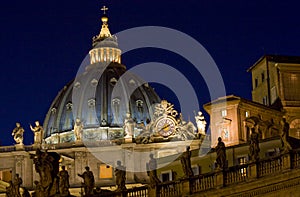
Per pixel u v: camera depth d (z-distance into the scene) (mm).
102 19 185500
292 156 57312
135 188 61188
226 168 58594
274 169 57656
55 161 60656
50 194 59438
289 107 99750
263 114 97562
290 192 56844
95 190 65938
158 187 60531
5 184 106250
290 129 98812
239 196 57594
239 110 95375
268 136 92688
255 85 107938
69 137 167750
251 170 57906
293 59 102062
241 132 94750
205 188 58906
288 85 100625
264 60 103750
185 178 59312
